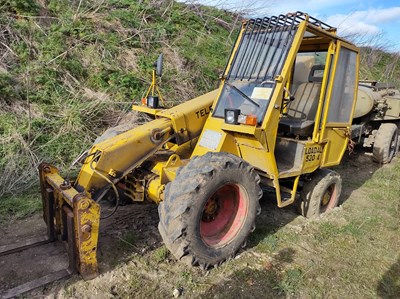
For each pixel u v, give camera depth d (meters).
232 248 3.22
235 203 3.31
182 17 9.16
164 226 2.84
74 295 2.70
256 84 3.49
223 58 8.67
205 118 3.87
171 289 2.86
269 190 4.41
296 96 4.55
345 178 6.04
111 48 7.02
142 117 6.20
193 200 2.79
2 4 6.58
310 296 2.91
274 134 3.37
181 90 7.20
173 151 3.70
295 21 3.43
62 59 6.29
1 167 4.68
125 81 6.59
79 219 2.66
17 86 5.64
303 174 4.15
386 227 4.18
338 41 3.85
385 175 6.20
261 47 3.60
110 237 3.50
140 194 3.39
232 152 3.51
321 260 3.42
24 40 6.26
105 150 3.06
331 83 3.88
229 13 10.73
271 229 3.95
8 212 3.94
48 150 5.18
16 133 5.08
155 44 7.77
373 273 3.28
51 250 3.23
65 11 7.30
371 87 7.15
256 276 3.09
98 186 3.06
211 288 2.90
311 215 4.27
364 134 7.04
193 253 2.91
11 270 2.94
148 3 8.80
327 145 4.14
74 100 5.98
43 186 3.26
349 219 4.34
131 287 2.84
